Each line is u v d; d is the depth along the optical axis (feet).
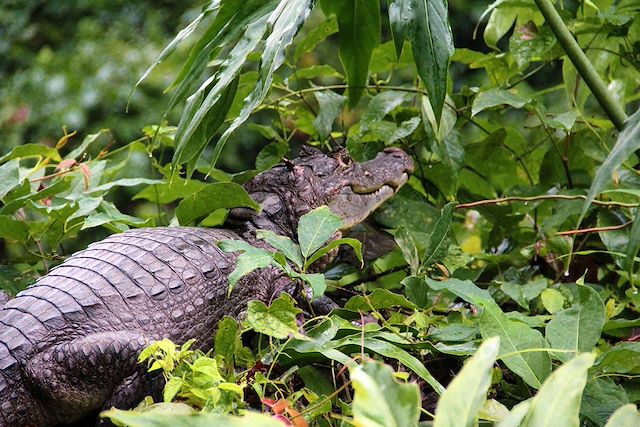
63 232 10.85
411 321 9.89
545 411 8.59
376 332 9.71
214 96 9.83
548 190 11.44
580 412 9.39
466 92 11.51
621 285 11.08
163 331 9.83
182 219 10.59
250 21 10.28
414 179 11.82
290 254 9.77
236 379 9.52
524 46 11.19
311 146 11.57
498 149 11.78
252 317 9.42
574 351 9.41
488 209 11.40
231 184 10.34
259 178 10.85
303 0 9.85
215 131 10.24
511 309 10.96
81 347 9.59
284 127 11.98
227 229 10.59
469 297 9.73
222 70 10.02
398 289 11.37
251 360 9.66
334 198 10.75
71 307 9.66
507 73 11.52
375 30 11.20
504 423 8.62
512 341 9.50
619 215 11.03
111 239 10.19
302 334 9.52
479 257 10.92
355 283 11.21
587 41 11.51
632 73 11.75
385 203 11.23
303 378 9.60
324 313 10.41
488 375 8.61
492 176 11.89
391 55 11.58
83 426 9.84
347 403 9.58
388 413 8.43
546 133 11.62
